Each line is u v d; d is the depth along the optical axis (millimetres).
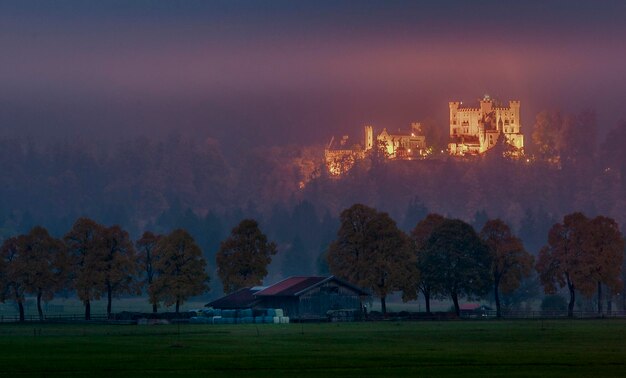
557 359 190500
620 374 171375
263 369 178750
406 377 168875
